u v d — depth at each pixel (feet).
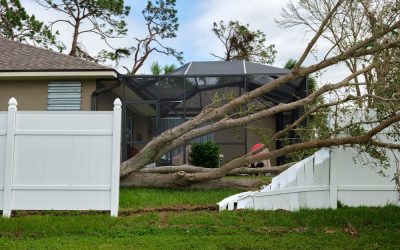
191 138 34.91
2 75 51.44
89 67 51.93
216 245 19.71
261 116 33.30
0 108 53.62
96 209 24.80
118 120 24.97
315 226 23.06
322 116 28.89
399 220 23.49
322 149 26.84
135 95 58.70
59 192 24.80
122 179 34.88
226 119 34.73
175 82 54.65
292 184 26.53
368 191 26.32
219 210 26.76
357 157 26.32
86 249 18.98
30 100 53.67
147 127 56.95
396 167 26.11
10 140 24.85
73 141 24.99
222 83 54.34
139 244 19.92
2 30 101.40
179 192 33.63
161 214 25.88
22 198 24.73
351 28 49.90
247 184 35.40
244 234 21.72
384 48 26.63
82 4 104.94
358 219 23.52
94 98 53.62
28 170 24.85
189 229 22.53
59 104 53.62
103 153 24.98
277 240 20.59
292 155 34.17
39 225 22.61
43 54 56.03
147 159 34.22
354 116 27.25
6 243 20.07
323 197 26.37
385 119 25.80
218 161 49.26
